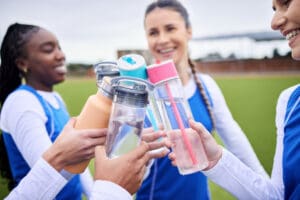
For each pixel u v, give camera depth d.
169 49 1.72
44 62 1.59
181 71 1.68
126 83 0.75
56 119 1.51
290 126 1.00
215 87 1.77
